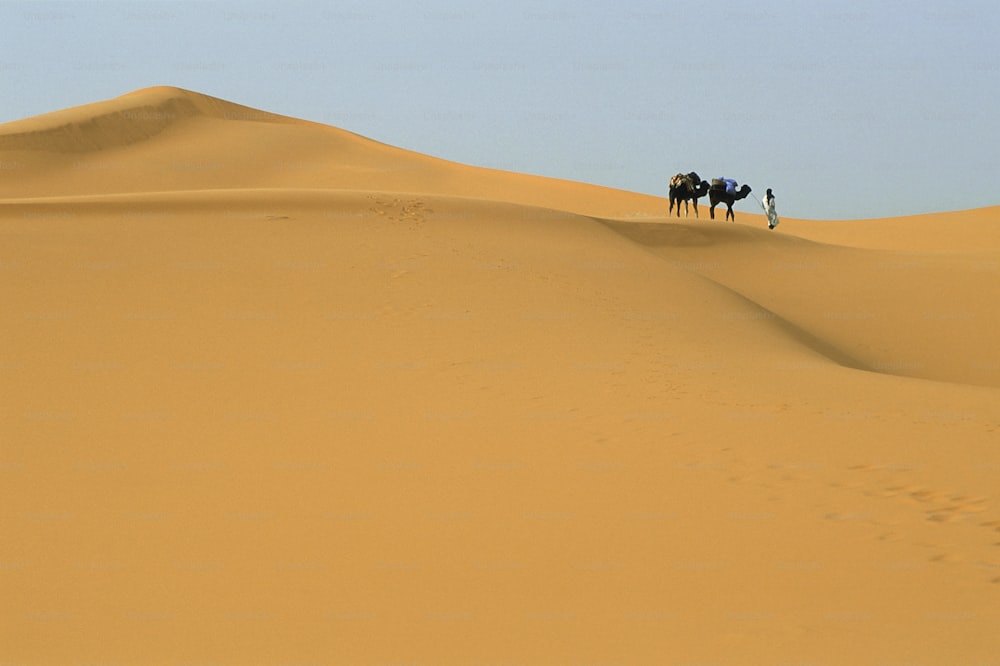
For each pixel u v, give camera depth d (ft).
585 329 164.35
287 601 51.34
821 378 135.54
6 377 125.80
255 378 127.24
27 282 179.93
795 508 68.49
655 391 117.91
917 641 44.47
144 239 219.00
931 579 53.36
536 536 63.10
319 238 225.15
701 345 162.61
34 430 99.60
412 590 53.01
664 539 61.93
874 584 52.75
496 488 75.77
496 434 95.71
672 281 231.30
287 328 157.69
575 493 73.77
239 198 260.83
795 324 255.09
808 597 50.88
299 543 62.23
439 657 43.39
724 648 43.96
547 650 44.06
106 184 654.53
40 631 47.09
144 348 143.95
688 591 52.21
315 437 96.02
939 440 91.04
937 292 307.17
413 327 159.94
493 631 46.62
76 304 168.25
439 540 62.54
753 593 51.67
